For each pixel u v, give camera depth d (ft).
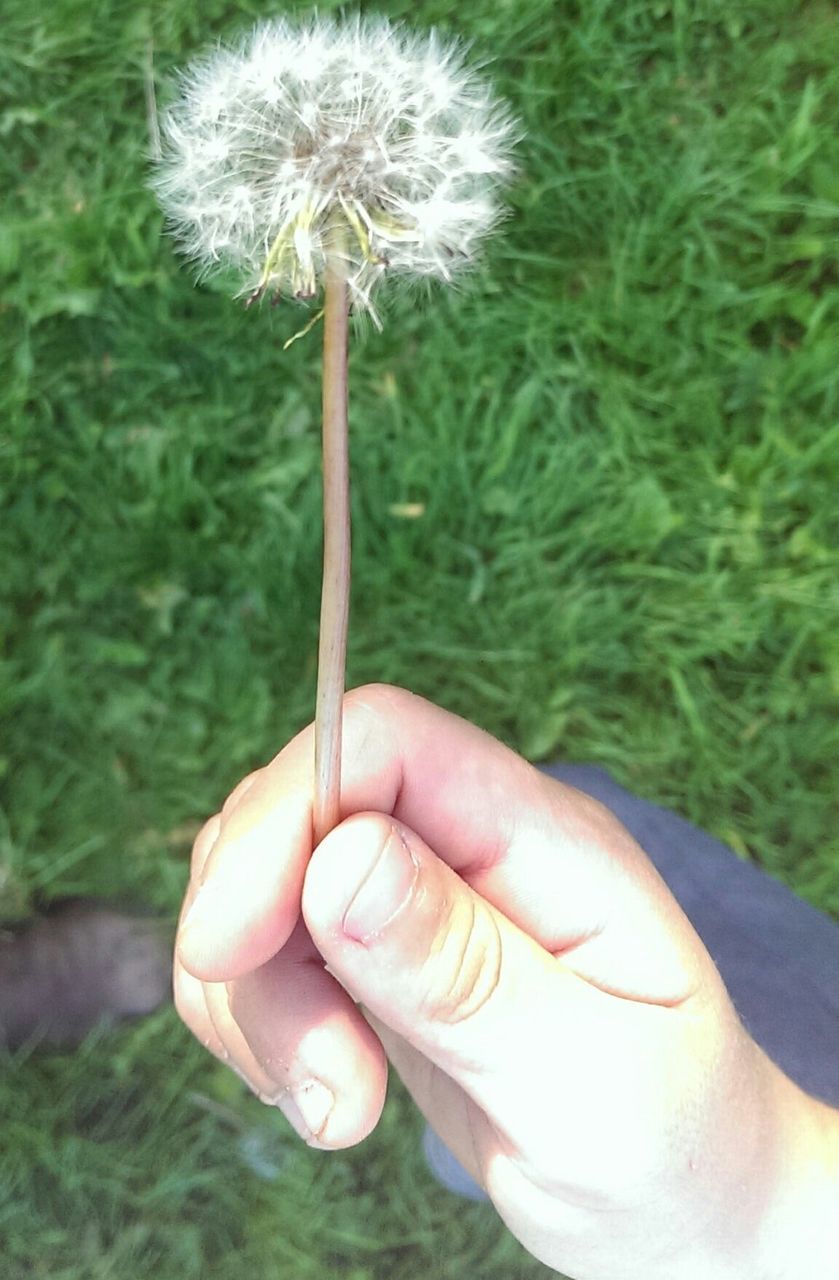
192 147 0.60
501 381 1.33
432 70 0.59
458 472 1.32
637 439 1.34
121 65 1.35
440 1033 0.65
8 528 1.33
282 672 1.34
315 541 1.32
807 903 1.15
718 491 1.34
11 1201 1.27
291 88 0.58
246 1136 1.29
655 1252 0.68
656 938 0.71
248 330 1.32
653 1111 0.65
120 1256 1.27
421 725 0.75
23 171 1.36
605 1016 0.66
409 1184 1.28
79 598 1.34
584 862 0.73
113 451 1.34
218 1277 1.27
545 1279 1.27
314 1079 0.74
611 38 1.35
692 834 1.16
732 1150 0.67
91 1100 1.29
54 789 1.32
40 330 1.34
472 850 0.74
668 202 1.33
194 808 1.33
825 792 1.32
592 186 1.34
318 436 1.34
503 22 1.33
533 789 0.75
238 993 0.76
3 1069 1.28
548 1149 0.65
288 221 0.57
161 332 1.33
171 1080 1.29
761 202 1.34
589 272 1.35
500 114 0.62
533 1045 0.65
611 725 1.33
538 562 1.34
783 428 1.35
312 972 0.76
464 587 1.33
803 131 1.34
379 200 0.58
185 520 1.34
